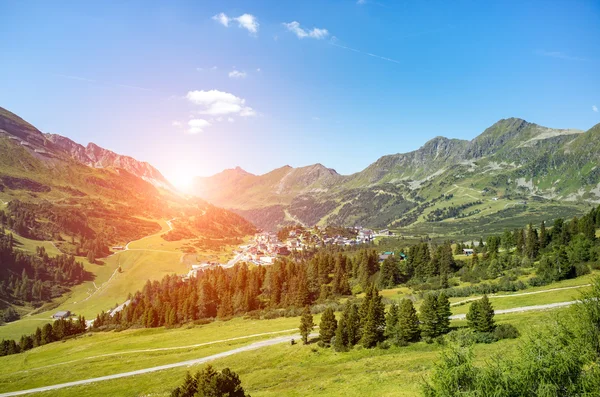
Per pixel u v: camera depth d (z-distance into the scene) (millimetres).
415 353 79000
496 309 96000
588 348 35875
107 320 199000
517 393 30781
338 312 135125
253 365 92250
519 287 116500
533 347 34625
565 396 31141
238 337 123875
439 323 84500
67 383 101000
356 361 81688
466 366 32719
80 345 154000
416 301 126750
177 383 89625
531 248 154875
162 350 122750
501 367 33062
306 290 162125
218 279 196125
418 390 51469
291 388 70625
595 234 157125
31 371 116438
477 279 142250
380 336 90938
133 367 107812
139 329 171500
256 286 188250
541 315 79375
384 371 68812
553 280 115062
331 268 199750
